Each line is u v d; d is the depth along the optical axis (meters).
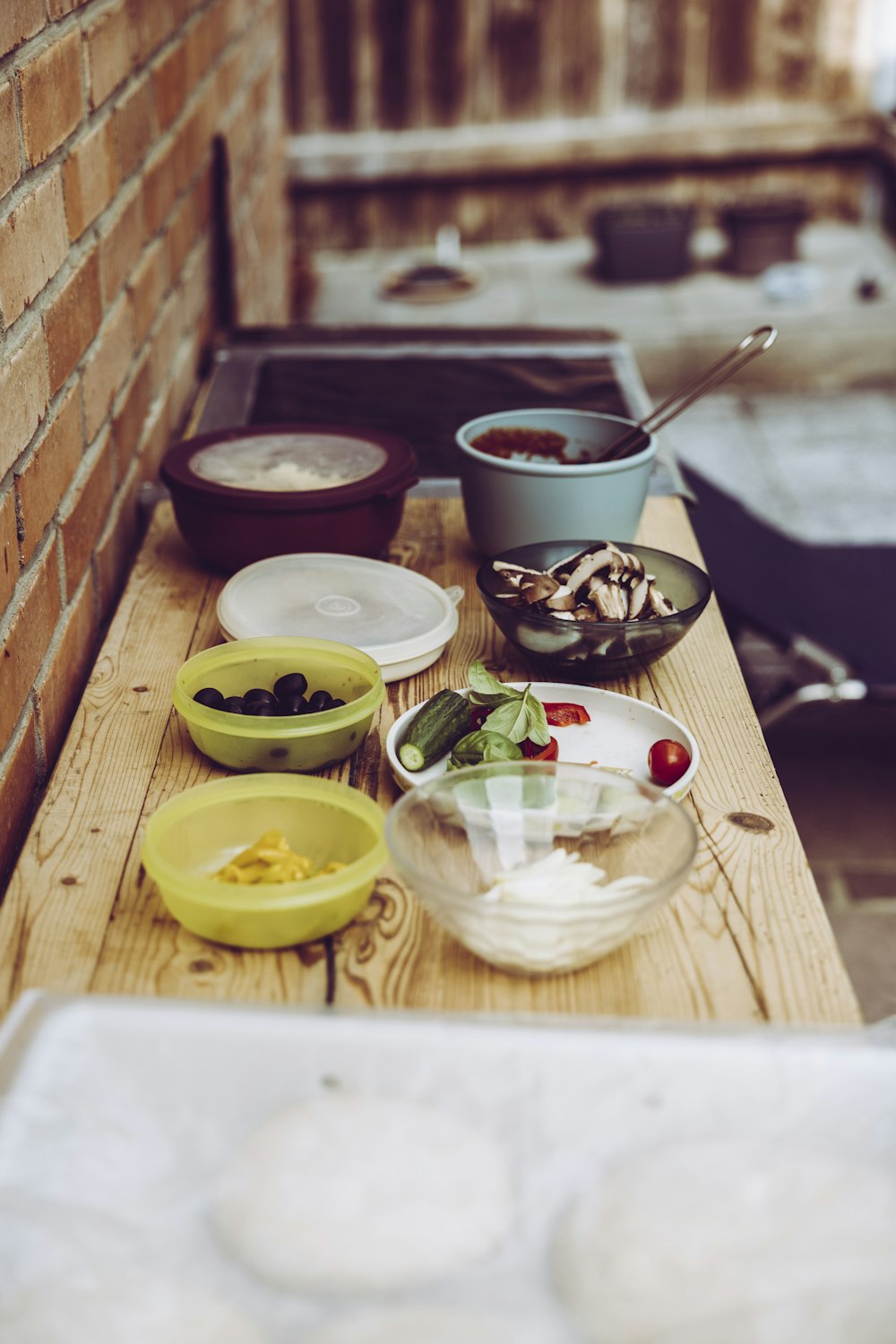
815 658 2.13
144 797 1.12
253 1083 0.75
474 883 0.97
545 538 1.47
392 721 1.23
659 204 5.38
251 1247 0.67
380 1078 0.75
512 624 1.27
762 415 4.57
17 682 1.17
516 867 0.98
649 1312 0.64
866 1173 0.71
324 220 5.53
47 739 1.28
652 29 5.23
